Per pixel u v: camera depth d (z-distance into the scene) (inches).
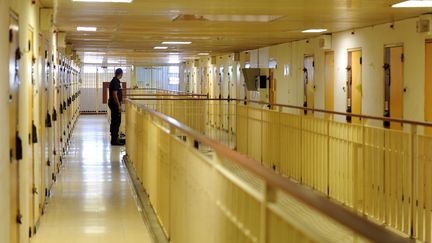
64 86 473.4
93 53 712.4
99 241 216.2
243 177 152.2
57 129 370.0
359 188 257.3
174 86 1199.6
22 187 179.6
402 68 320.5
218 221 129.8
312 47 450.6
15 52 160.6
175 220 186.5
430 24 289.7
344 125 270.1
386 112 338.6
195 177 153.8
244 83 633.6
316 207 74.4
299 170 325.7
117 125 530.9
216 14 297.7
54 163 340.5
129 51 666.8
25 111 185.8
